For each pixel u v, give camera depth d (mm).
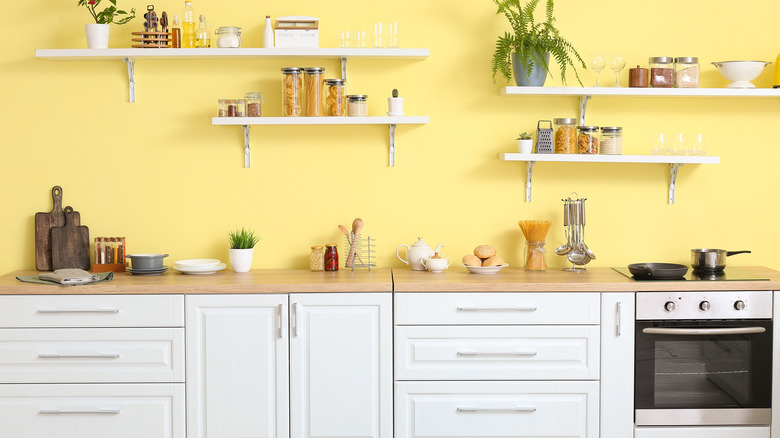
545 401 3246
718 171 3758
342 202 3729
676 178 3762
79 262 3641
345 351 3223
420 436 3252
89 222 3691
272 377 3230
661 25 3717
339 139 3705
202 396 3229
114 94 3656
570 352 3230
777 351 3244
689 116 3736
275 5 3676
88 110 3658
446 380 3240
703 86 3742
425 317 3219
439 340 3234
